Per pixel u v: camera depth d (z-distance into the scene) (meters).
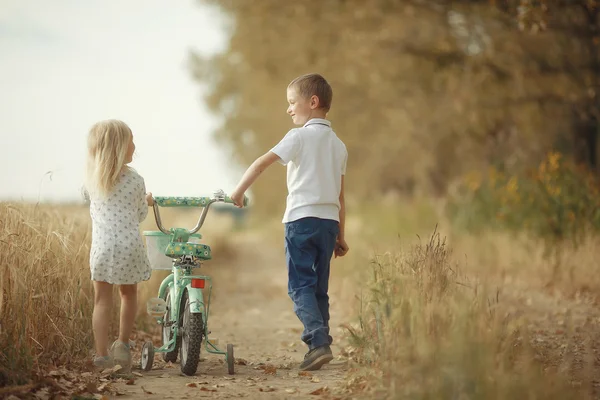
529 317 9.92
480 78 22.42
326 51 24.16
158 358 7.91
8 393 5.61
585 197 15.43
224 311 13.31
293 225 7.22
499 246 15.48
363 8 21.83
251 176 7.10
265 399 5.97
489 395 5.11
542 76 22.36
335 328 10.49
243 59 26.84
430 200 24.36
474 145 29.50
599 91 19.86
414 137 32.59
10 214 7.34
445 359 5.35
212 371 7.29
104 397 5.86
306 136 7.28
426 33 23.48
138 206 7.02
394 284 6.64
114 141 6.89
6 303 6.46
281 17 23.36
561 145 25.91
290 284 7.30
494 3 18.09
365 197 40.94
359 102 30.31
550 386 5.32
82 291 7.87
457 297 6.03
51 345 7.05
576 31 18.53
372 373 6.16
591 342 8.24
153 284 11.20
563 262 13.48
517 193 17.05
